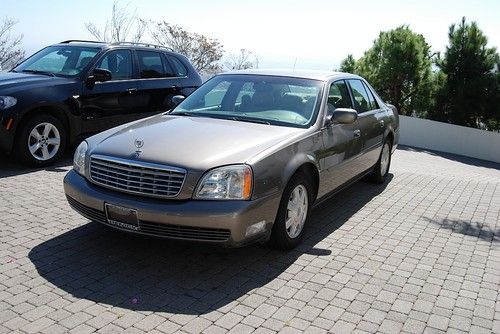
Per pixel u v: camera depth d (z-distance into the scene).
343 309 3.82
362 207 6.59
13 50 17.56
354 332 3.52
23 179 6.67
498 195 7.89
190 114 5.59
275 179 4.34
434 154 16.09
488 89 17.59
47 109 7.36
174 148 4.29
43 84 7.33
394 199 7.11
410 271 4.60
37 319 3.42
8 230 4.91
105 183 4.32
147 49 8.99
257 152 4.33
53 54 8.39
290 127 5.11
